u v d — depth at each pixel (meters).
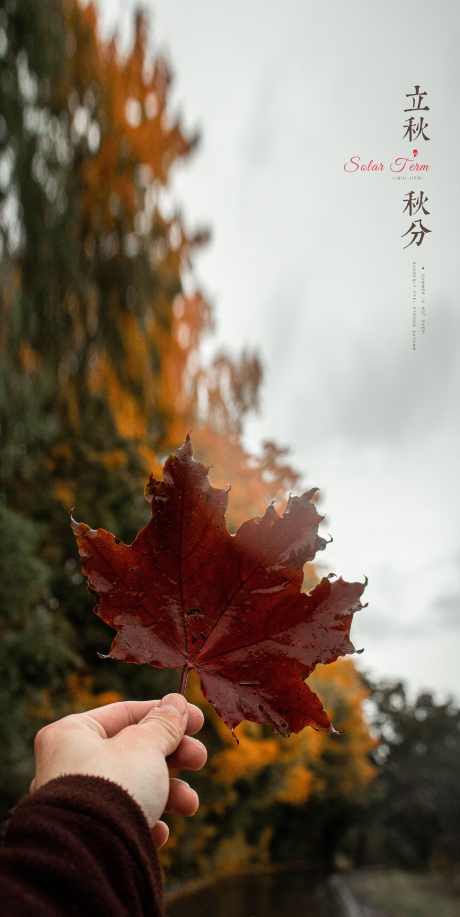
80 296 12.84
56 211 12.09
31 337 11.95
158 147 15.19
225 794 17.84
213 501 0.70
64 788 0.61
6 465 11.23
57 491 13.25
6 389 10.80
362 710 32.09
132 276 14.21
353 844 56.25
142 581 0.71
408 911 34.91
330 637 0.70
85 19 13.45
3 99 10.93
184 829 17.16
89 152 13.59
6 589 10.10
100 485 13.52
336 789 35.75
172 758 0.77
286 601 0.70
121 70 14.55
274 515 0.70
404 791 62.97
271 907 22.00
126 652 0.70
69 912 0.51
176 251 16.05
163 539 0.70
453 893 44.03
